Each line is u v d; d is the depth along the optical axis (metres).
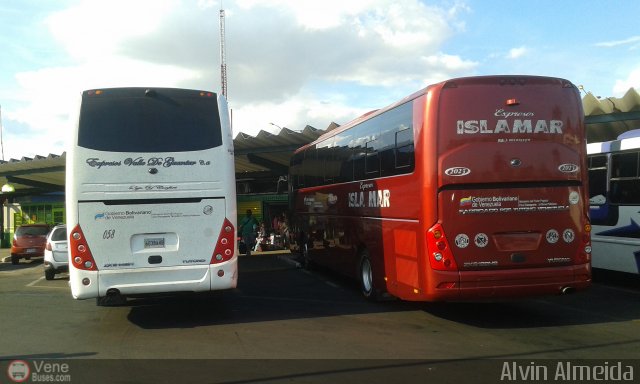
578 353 6.36
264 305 9.69
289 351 6.54
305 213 14.93
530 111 7.42
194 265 7.77
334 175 11.98
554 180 7.43
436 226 7.20
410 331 7.54
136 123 7.74
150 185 7.66
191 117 7.95
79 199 7.47
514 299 7.41
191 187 7.81
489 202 7.27
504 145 7.32
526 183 7.36
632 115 13.77
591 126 16.08
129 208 7.59
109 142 7.61
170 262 7.69
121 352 6.59
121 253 7.55
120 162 7.60
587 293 10.49
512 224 7.30
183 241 7.74
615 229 10.77
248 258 18.44
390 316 8.59
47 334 7.64
